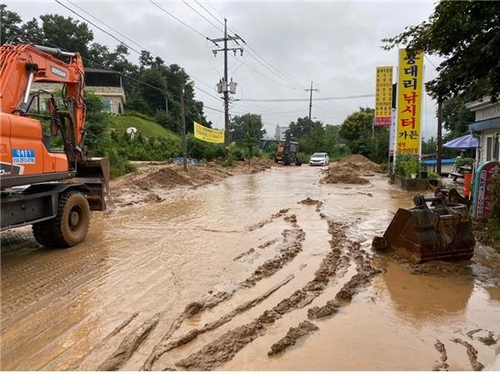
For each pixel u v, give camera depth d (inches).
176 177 725.9
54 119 300.4
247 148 1603.1
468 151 1136.2
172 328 160.4
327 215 410.0
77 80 323.0
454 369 131.2
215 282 212.8
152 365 134.6
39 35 1962.4
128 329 159.9
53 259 258.4
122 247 287.9
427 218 243.0
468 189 430.0
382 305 183.2
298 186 735.1
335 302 183.3
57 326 164.1
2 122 225.1
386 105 942.4
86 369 132.7
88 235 327.0
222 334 155.3
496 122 490.6
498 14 183.2
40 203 266.8
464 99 251.8
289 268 235.3
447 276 221.0
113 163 788.0
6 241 306.0
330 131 2504.9
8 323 167.3
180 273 228.2
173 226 362.6
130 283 213.2
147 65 2743.6
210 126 2728.8
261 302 185.9
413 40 230.2
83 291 201.9
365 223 367.9
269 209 458.0
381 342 148.9
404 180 656.4
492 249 271.3
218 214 425.4
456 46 213.8
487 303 186.4
